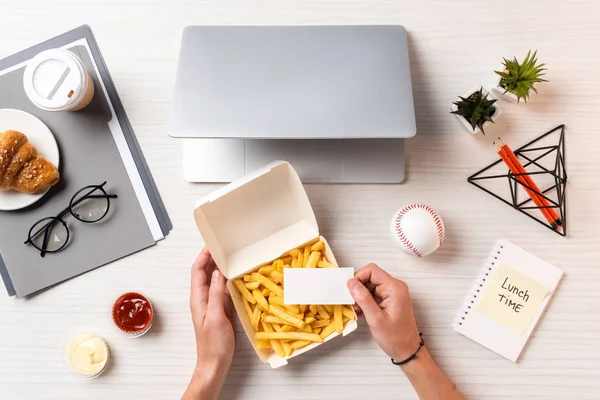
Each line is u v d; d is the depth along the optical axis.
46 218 0.84
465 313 0.85
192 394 0.80
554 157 0.85
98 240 0.85
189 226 0.86
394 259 0.86
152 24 0.86
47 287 0.86
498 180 0.85
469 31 0.86
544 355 0.84
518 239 0.85
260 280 0.80
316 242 0.81
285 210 0.81
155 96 0.86
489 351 0.85
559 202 0.81
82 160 0.86
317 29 0.75
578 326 0.84
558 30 0.85
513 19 0.85
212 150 0.84
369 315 0.75
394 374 0.85
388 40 0.74
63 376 0.86
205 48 0.73
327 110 0.71
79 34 0.86
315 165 0.84
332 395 0.85
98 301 0.86
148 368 0.86
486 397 0.85
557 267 0.85
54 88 0.77
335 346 0.86
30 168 0.79
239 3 0.86
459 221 0.86
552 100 0.85
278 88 0.72
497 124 0.85
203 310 0.80
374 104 0.71
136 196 0.86
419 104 0.86
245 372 0.86
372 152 0.84
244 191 0.76
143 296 0.84
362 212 0.86
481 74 0.86
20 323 0.86
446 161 0.86
